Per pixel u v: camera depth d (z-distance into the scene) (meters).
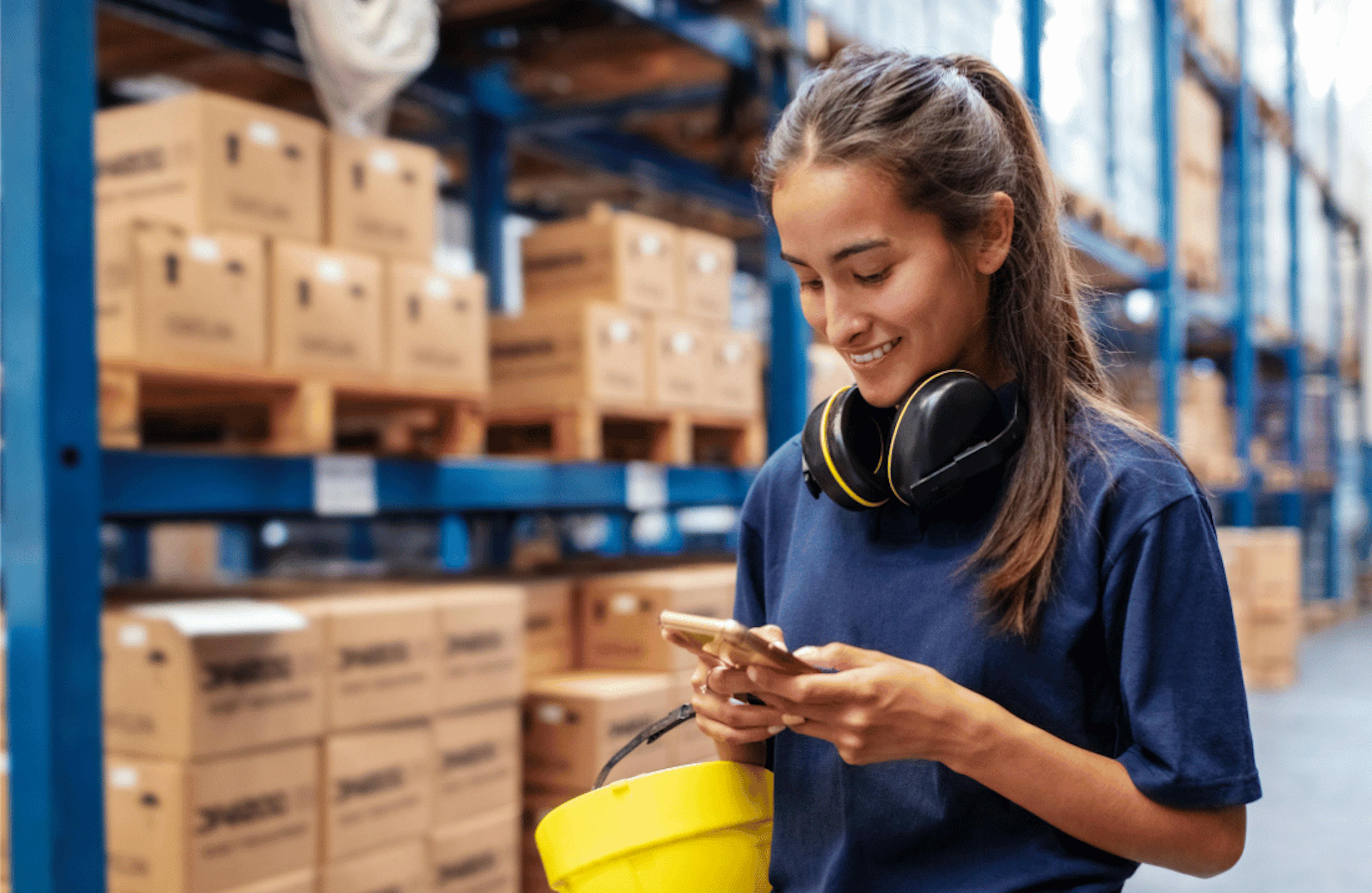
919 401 0.97
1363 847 3.80
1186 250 7.25
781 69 3.91
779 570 1.21
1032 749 0.88
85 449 2.01
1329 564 10.99
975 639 0.96
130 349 2.20
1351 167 11.92
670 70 4.26
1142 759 0.91
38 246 1.96
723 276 3.93
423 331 2.80
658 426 3.67
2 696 2.55
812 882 1.07
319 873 2.40
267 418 2.80
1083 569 0.94
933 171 0.92
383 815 2.52
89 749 2.00
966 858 0.98
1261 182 8.84
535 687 3.02
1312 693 6.68
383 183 2.78
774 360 3.97
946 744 0.88
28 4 1.98
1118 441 0.96
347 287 2.62
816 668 0.90
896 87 0.93
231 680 2.22
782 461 1.23
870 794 1.02
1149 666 0.90
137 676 2.22
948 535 1.02
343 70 2.70
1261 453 9.43
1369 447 12.63
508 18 3.76
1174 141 6.86
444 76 4.18
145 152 2.46
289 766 2.34
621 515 5.59
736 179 5.18
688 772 1.07
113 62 3.96
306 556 6.83
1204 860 0.91
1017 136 1.05
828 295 0.97
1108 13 5.77
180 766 2.16
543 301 3.65
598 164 5.02
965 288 0.99
